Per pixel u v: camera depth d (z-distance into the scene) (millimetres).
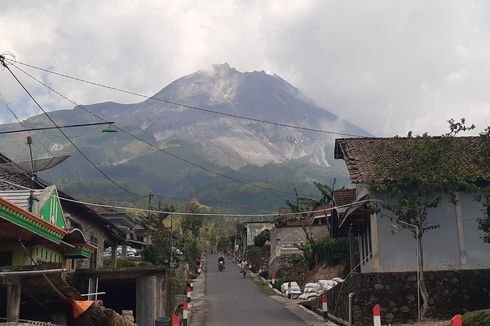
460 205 19797
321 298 24469
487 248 19484
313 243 36844
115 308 22766
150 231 41125
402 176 18188
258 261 56750
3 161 17625
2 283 9242
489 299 18891
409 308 18766
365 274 19156
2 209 9922
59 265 9703
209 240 108562
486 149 17859
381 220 19688
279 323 20891
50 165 17062
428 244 19500
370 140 22625
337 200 25188
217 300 31047
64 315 11273
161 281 18281
